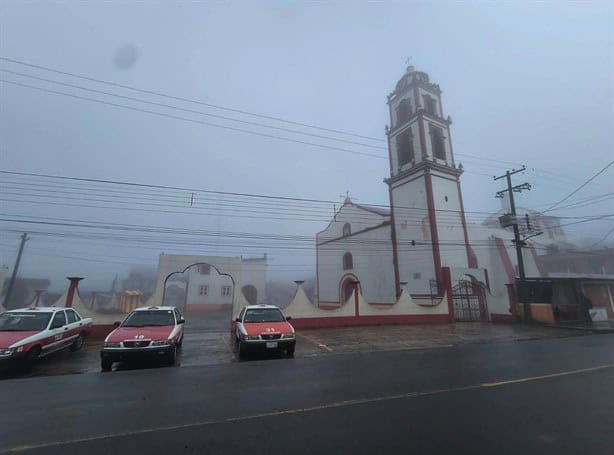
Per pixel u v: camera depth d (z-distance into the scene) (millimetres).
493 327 20016
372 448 4230
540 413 5383
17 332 9828
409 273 27984
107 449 4301
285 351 11891
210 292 43469
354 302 20062
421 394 6473
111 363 9523
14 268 29969
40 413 5629
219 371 8898
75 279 15562
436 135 30250
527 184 23531
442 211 27656
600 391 6613
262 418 5297
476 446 4246
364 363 9828
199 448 4301
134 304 34562
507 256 31297
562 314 22797
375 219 31922
